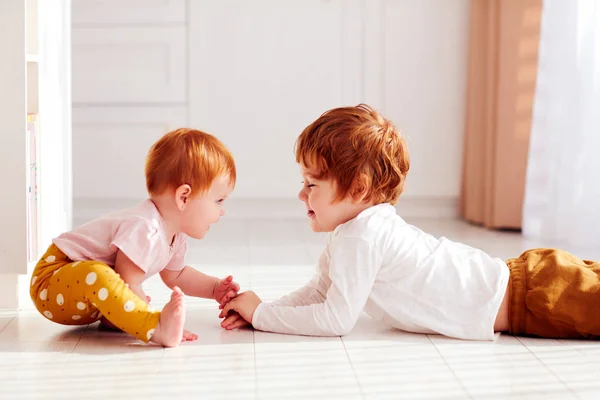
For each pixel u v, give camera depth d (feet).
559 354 5.11
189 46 11.85
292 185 12.12
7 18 5.95
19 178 6.02
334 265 5.41
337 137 5.43
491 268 5.49
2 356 4.99
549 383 4.56
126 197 12.00
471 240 9.97
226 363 4.87
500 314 5.47
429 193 12.08
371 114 5.61
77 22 11.74
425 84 11.94
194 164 5.38
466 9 11.81
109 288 5.12
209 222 5.56
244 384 4.50
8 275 6.17
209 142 5.49
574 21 9.40
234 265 8.16
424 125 11.99
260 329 5.57
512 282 5.48
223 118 11.98
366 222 5.44
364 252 5.36
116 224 5.39
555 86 9.80
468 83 11.79
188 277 5.98
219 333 5.51
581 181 9.45
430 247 5.54
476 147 11.32
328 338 5.43
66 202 8.36
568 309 5.32
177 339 5.16
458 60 11.87
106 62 11.82
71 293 5.20
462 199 11.98
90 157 11.94
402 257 5.43
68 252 5.37
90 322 5.53
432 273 5.44
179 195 5.41
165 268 5.94
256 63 11.92
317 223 5.64
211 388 4.43
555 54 9.78
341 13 11.87
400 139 5.63
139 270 5.33
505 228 10.89
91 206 12.03
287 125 12.03
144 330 5.12
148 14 11.79
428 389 4.44
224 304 5.75
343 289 5.37
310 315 5.43
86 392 4.37
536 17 10.48
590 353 5.14
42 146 6.94
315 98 12.00
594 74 9.27
